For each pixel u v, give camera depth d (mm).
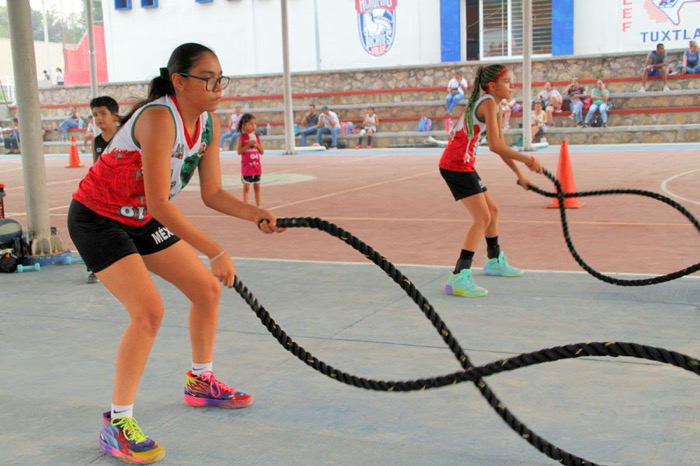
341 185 14906
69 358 4789
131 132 3271
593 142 23969
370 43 28547
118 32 31953
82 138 31281
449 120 26281
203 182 3590
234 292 6336
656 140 23547
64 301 6289
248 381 4277
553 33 26078
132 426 3375
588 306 5637
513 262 7355
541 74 25750
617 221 9523
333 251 8266
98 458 3408
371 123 26641
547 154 20375
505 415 2652
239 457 3352
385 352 4727
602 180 13844
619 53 24812
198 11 30750
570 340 4832
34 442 3576
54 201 13891
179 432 3625
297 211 11477
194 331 3846
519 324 5227
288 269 7277
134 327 3377
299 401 3980
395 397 3996
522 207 11016
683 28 24844
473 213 6020
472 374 2668
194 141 3371
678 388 3996
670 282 6301
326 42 29109
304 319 5508
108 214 3393
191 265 3668
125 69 32156
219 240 9164
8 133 31750
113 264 3381
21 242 7707
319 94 28453
